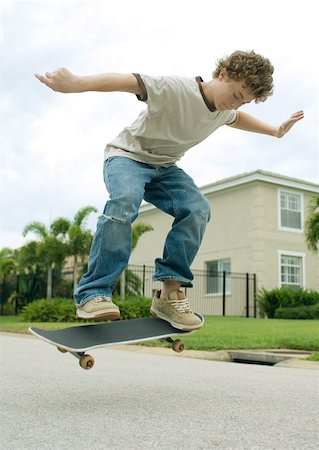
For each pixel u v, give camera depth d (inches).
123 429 67.8
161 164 99.4
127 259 92.3
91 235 616.4
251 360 198.8
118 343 84.7
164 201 101.9
